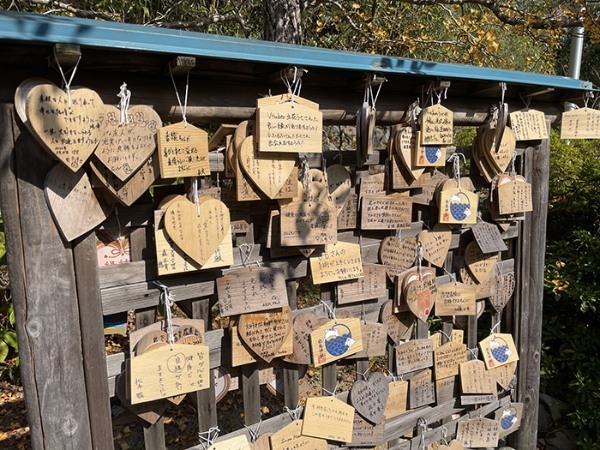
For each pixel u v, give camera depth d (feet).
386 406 7.33
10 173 4.37
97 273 4.93
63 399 4.84
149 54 4.66
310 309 6.54
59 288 4.70
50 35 3.90
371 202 6.70
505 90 7.22
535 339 8.91
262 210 6.07
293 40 11.40
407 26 16.16
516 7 13.73
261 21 17.16
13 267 4.50
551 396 10.66
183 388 5.30
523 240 8.52
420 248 7.24
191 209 5.18
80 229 4.66
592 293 10.34
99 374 5.04
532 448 9.21
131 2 14.21
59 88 4.13
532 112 7.81
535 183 8.47
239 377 6.27
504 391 8.82
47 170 4.48
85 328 4.91
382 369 11.67
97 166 4.63
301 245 5.99
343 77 6.03
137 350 5.16
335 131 16.87
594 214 12.75
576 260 11.21
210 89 5.37
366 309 7.06
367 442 7.16
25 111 4.10
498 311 8.42
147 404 5.37
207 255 5.31
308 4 14.12
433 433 7.99
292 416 6.55
